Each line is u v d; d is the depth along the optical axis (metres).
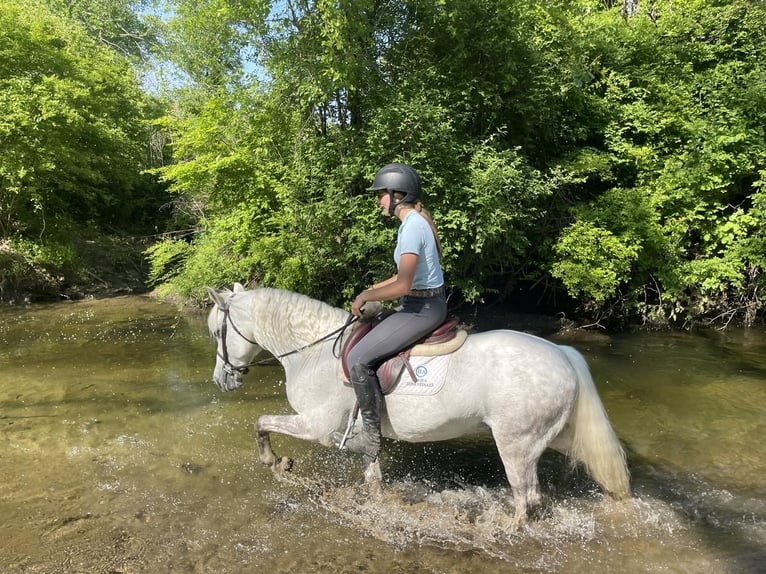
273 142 8.68
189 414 5.70
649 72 10.20
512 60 8.42
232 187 8.84
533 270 10.52
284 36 8.12
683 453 4.77
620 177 10.07
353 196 8.34
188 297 9.77
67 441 5.02
